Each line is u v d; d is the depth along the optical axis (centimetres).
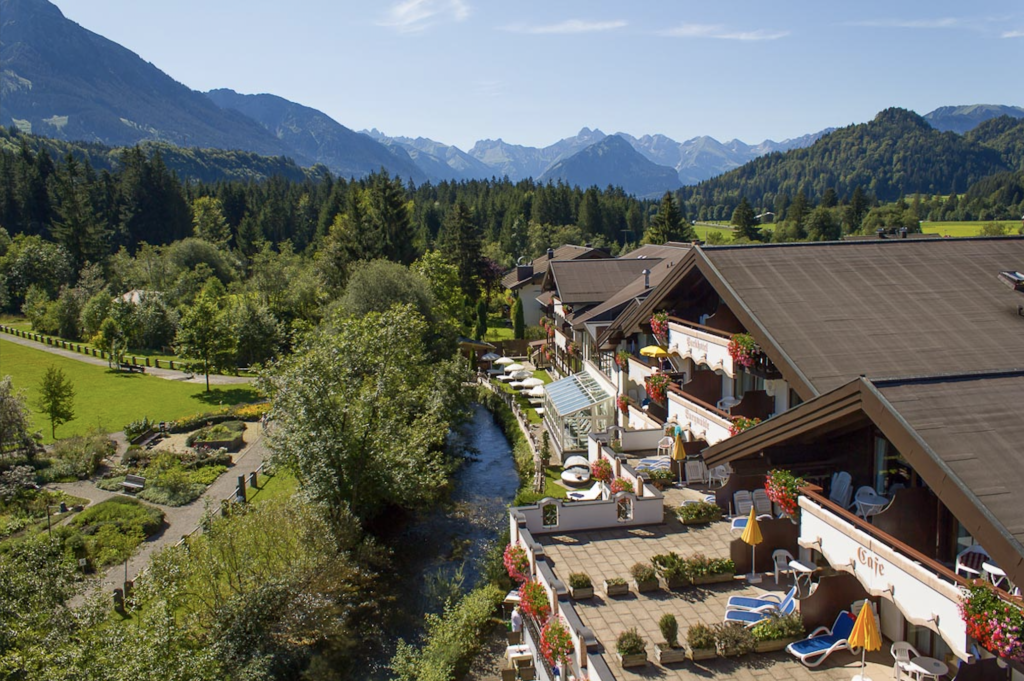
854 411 1209
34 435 4219
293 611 2127
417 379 3997
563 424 3706
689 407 2308
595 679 1216
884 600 1296
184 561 1988
